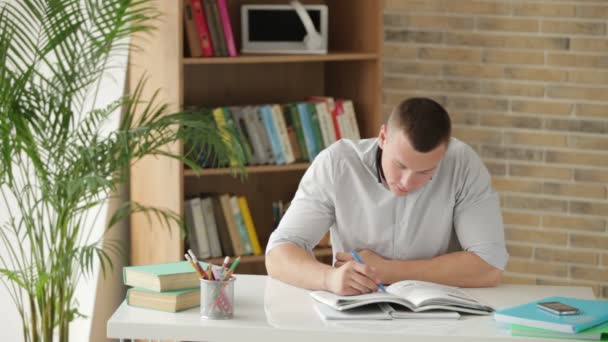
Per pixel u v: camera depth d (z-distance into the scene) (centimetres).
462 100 432
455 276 261
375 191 273
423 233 275
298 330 220
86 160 341
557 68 423
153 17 355
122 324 226
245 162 393
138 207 368
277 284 261
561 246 430
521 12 423
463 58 430
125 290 437
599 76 420
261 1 423
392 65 433
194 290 240
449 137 236
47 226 402
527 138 429
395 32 431
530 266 435
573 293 260
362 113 415
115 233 429
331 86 438
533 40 423
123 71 414
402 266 260
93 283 412
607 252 426
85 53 352
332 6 437
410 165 233
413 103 237
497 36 427
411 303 234
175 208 374
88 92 409
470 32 429
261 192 436
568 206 429
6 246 371
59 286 353
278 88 433
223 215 397
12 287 403
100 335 416
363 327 222
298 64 436
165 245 389
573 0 418
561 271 432
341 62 429
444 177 270
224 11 382
